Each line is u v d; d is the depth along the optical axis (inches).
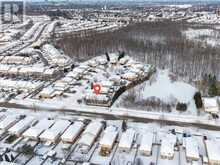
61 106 3110.2
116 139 2405.3
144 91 3503.9
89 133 2389.3
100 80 3858.3
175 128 2600.9
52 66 4591.5
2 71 4261.8
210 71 4055.1
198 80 3759.8
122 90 3454.7
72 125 2556.6
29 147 2295.8
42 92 3341.5
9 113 2928.2
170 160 2144.4
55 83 3794.3
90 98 3120.1
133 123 2706.7
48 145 2331.4
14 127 2527.1
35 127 2519.7
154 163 2101.4
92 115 2881.4
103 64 4640.8
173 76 3996.1
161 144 2279.8
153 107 3006.9
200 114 2866.6
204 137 2417.6
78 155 2204.7
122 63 4621.1
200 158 2156.7
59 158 2166.6
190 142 2278.5
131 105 3078.2
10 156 2175.2
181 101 3154.5
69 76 3973.9
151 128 2605.8
